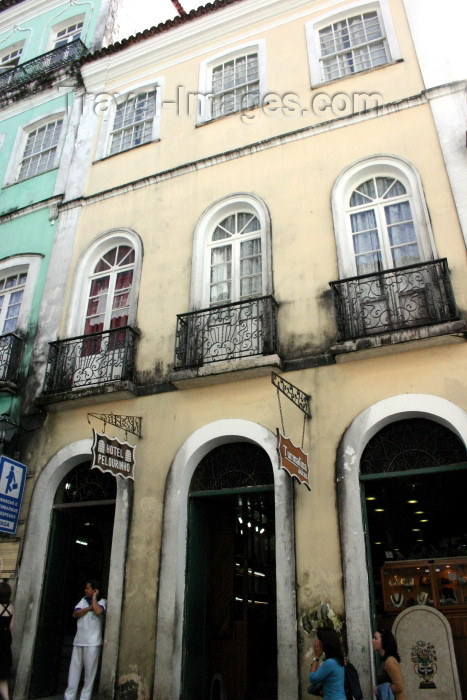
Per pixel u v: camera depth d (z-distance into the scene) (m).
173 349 7.46
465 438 5.52
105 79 10.79
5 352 8.61
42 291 9.04
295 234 7.38
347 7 8.80
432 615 5.25
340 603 5.39
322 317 6.71
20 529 7.29
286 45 9.05
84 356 7.89
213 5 9.71
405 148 7.25
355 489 5.74
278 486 6.09
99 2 12.59
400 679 4.17
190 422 6.90
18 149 11.27
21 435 7.91
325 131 7.89
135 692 5.88
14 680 6.54
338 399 6.22
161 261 8.24
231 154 8.47
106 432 7.34
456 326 5.77
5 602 5.79
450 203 6.64
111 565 6.60
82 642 6.23
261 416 6.52
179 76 9.90
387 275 6.77
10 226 10.13
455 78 7.43
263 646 7.86
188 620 6.14
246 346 7.04
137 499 6.79
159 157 9.27
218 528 7.05
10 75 12.30
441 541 8.73
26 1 13.57
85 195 9.65
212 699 6.07
